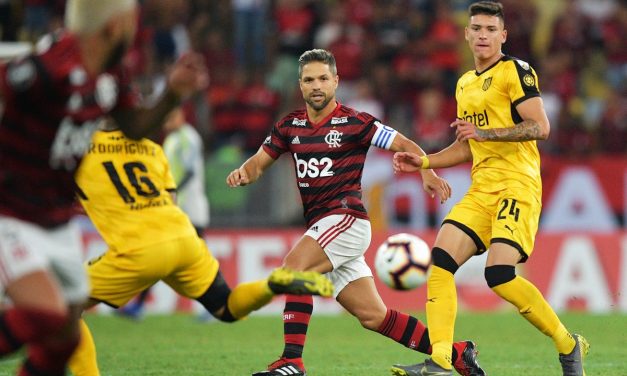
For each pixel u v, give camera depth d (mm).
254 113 61156
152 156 21859
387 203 52750
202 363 30234
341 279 25000
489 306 47688
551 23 76250
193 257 21328
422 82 64250
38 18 61406
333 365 30031
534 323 24672
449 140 60375
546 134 24766
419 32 67375
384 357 31891
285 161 52531
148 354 32250
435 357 24125
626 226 54969
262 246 48594
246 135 60812
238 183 25766
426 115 60656
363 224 24781
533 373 28625
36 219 17109
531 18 69750
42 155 16891
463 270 47844
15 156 16797
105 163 21234
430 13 68312
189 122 58312
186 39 63344
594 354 32125
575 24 70938
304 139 25078
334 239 24375
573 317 43219
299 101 62656
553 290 48531
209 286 21453
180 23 63594
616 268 48875
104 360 30766
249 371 28672
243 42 65812
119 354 32219
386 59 65938
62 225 17578
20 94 16266
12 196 16906
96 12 16703
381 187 52719
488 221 25312
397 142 25000
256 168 25875
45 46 16688
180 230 21281
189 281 21375
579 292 48594
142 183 21344
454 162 25922
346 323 42000
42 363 17703
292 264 24250
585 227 54906
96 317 43938
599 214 54906
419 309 47750
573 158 60969
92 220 21234
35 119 16594
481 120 26094
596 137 63250
